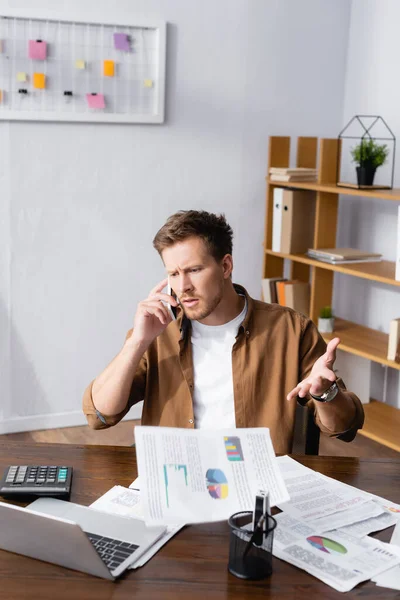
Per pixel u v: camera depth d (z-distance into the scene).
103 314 3.66
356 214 3.89
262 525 1.13
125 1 3.41
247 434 1.32
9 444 1.63
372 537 1.27
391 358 3.17
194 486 1.22
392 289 3.67
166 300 1.68
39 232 3.45
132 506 1.36
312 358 1.83
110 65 3.40
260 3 3.71
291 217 3.63
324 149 3.47
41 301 3.52
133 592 1.10
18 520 1.15
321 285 3.61
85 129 3.45
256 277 4.00
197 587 1.12
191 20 3.57
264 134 3.86
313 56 3.88
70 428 3.65
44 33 3.28
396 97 3.61
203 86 3.67
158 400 1.78
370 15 3.76
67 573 1.15
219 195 3.82
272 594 1.10
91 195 3.52
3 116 3.27
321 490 1.44
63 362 3.62
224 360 1.78
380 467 1.58
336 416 1.66
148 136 3.59
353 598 1.10
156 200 3.67
